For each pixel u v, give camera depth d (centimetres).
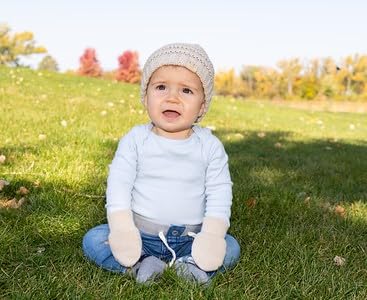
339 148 864
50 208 351
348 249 329
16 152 500
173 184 258
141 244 248
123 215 251
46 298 232
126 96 1359
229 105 1543
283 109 1822
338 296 255
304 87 5934
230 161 590
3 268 261
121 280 251
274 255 300
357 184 549
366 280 283
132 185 261
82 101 1089
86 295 234
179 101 250
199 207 264
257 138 871
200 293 239
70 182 412
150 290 240
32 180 413
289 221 374
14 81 1300
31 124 687
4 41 6353
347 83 6009
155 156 258
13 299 226
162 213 257
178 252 267
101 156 530
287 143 855
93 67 5859
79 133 646
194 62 248
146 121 855
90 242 266
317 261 298
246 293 250
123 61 5359
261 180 501
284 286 262
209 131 275
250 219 369
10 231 302
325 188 508
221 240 256
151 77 257
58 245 293
